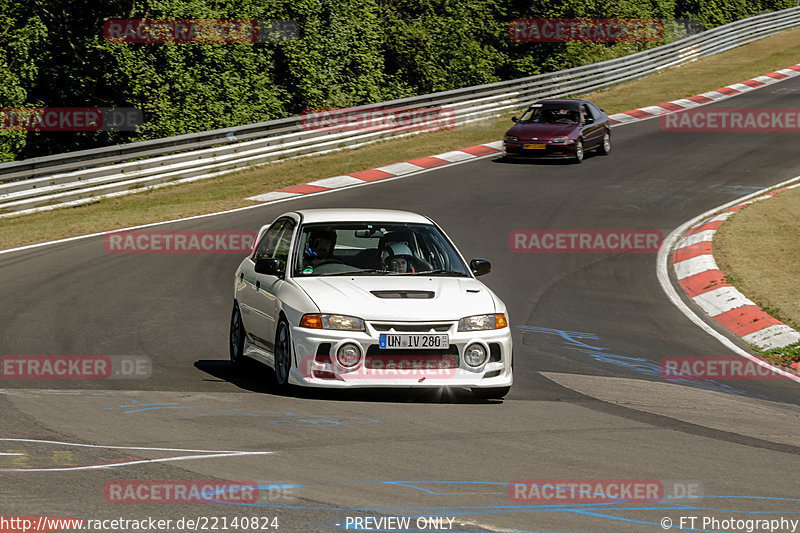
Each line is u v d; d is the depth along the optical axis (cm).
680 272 6116
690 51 17800
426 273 3303
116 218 7544
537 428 2686
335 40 14925
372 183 9169
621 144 11312
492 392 3094
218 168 9688
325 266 3284
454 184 9056
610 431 2708
